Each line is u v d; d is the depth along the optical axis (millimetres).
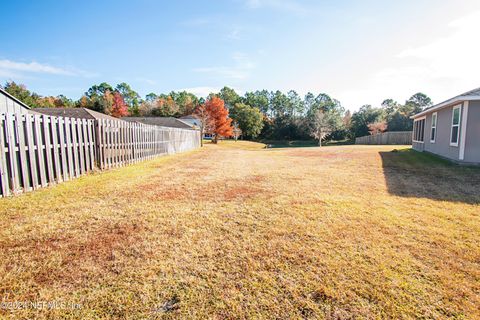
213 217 3391
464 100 8508
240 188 5117
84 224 3084
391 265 2209
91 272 2074
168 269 2129
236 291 1854
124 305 1699
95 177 6043
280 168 8047
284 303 1729
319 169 7805
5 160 4180
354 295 1812
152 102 57656
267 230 2959
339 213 3582
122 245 2551
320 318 1595
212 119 36062
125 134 8562
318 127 43438
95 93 59281
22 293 1804
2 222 3094
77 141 6090
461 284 1947
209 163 9375
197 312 1642
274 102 64312
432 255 2393
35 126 4746
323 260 2285
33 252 2379
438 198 4453
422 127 14141
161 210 3658
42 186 4898
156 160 10266
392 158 10656
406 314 1629
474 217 3459
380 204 4047
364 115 46719
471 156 8617
